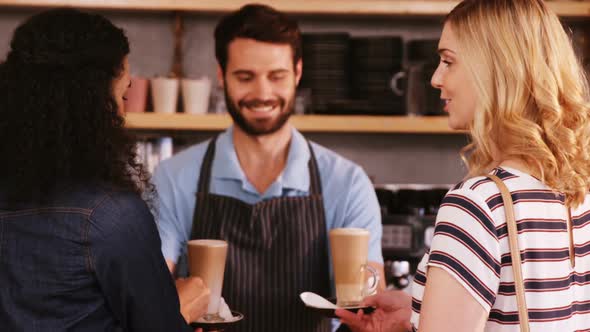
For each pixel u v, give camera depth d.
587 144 1.14
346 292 1.70
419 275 1.18
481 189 1.09
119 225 1.18
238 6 2.80
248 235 1.91
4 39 2.97
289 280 1.91
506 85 1.13
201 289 1.59
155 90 2.74
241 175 1.96
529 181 1.11
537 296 1.08
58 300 1.16
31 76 1.17
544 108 1.12
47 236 1.16
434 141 3.16
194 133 3.07
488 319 1.09
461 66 1.16
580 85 1.15
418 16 3.02
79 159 1.19
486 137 1.15
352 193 1.97
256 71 1.88
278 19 1.89
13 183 1.18
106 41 1.21
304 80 2.76
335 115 2.77
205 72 3.08
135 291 1.19
